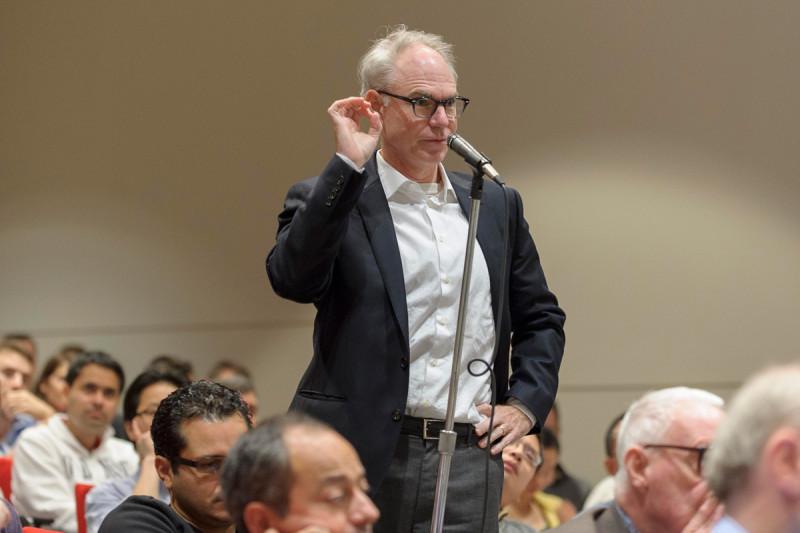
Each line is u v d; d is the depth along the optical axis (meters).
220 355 11.43
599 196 9.92
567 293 9.99
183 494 4.15
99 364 8.36
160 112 11.88
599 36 9.96
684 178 9.69
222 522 4.17
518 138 10.16
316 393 4.11
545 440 8.19
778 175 9.41
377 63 4.29
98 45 12.27
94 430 8.31
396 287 4.11
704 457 3.67
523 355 4.43
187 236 11.67
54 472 8.19
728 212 9.54
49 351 12.22
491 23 10.30
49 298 12.30
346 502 2.37
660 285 9.73
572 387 9.96
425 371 4.11
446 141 4.19
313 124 11.09
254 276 11.34
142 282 11.85
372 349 4.06
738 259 9.51
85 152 12.27
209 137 11.61
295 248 3.95
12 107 12.64
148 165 11.92
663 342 9.70
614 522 3.87
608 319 9.88
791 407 2.23
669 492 3.69
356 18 10.89
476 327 4.23
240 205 11.42
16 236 12.48
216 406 4.19
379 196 4.27
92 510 6.65
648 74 9.80
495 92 10.26
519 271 4.51
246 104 11.43
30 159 12.52
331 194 3.91
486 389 4.26
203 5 11.71
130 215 11.98
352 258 4.15
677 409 3.73
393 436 3.99
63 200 12.33
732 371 9.48
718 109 9.59
